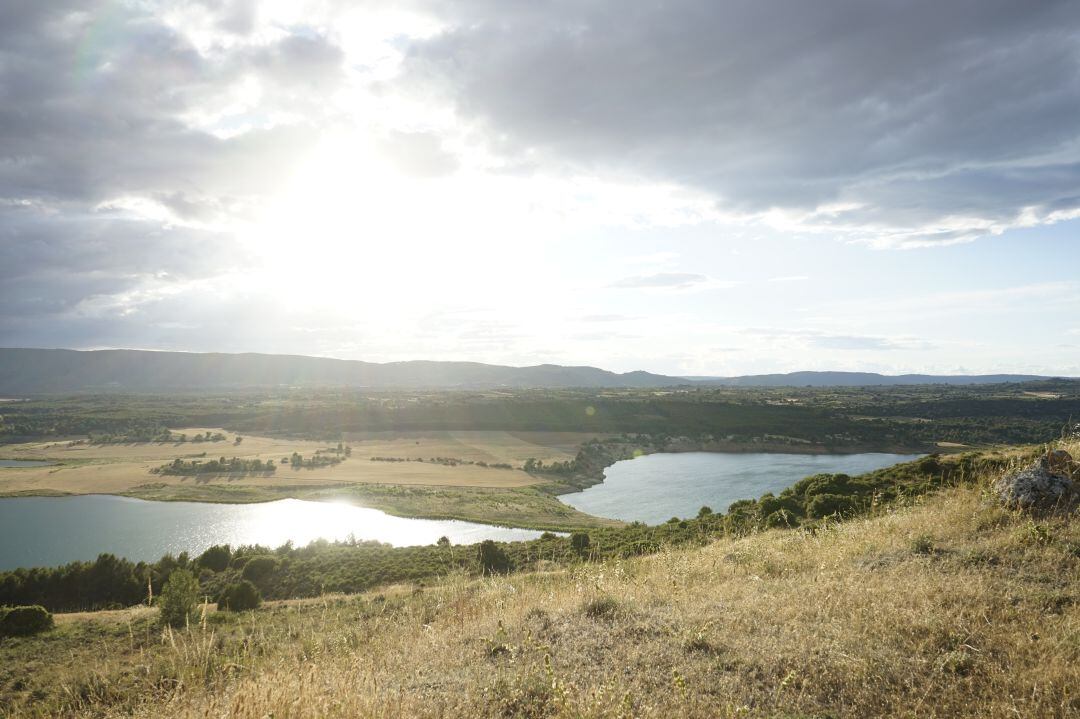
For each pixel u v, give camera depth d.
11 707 9.14
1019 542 7.77
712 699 4.60
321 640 8.07
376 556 43.62
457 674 5.59
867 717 4.32
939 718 4.30
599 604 7.18
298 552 50.25
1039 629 5.37
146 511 101.00
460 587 11.12
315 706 4.86
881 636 5.49
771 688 4.75
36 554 75.50
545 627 6.79
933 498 12.20
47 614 20.62
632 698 4.59
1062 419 128.62
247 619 14.95
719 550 11.82
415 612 9.50
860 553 8.70
